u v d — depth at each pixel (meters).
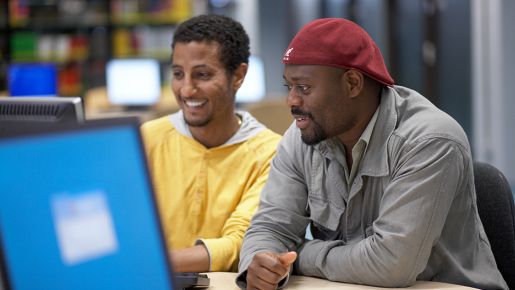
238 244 2.36
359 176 2.12
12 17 10.19
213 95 2.50
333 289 2.02
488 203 2.34
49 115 1.94
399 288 2.01
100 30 10.10
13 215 1.18
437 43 10.38
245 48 2.58
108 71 8.41
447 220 2.12
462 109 10.15
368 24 10.81
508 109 8.89
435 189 2.00
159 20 9.77
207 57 2.48
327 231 2.27
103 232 1.28
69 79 10.09
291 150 2.32
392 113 2.10
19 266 1.18
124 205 1.31
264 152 2.57
